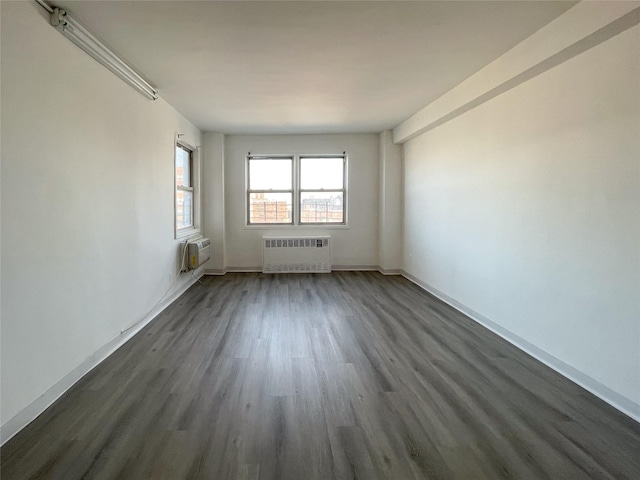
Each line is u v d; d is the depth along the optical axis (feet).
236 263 22.89
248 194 22.99
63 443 6.47
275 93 14.07
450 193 15.47
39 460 6.04
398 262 22.15
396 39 9.68
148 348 10.83
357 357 10.27
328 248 22.56
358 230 23.06
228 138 22.27
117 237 10.85
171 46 9.98
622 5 6.85
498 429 7.00
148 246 13.26
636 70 7.27
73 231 8.63
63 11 7.80
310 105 15.79
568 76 8.97
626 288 7.54
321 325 12.96
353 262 23.20
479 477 5.77
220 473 5.81
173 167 16.05
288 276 21.57
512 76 10.23
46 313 7.66
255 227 22.80
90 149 9.35
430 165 17.54
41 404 7.47
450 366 9.71
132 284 11.91
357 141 22.54
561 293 9.29
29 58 7.15
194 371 9.34
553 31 8.67
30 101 7.18
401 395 8.23
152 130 13.62
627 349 7.53
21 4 6.93
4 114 6.53
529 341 10.55
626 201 7.51
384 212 21.88
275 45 9.98
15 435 6.68
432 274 17.51
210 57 10.71
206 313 14.35
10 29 6.65
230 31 9.18
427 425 7.12
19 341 6.88
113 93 10.56
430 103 15.65
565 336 9.18
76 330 8.77
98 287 9.78
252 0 7.83
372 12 8.35
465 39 9.67
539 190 10.04
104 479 5.65
